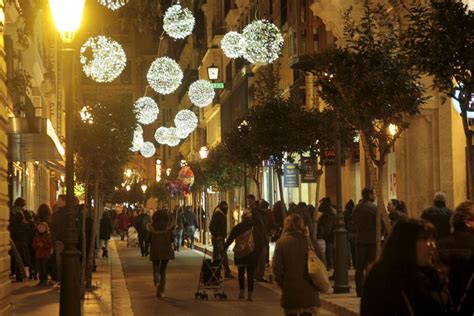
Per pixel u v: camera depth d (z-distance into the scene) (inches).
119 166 1061.1
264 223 1187.9
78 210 1052.5
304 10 1781.5
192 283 1189.7
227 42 1534.2
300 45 1771.7
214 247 1229.1
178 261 1701.5
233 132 1424.7
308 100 1739.7
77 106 1038.4
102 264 1552.7
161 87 1346.0
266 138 1151.0
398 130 772.0
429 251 267.0
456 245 380.2
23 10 498.3
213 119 3582.7
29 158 1386.6
